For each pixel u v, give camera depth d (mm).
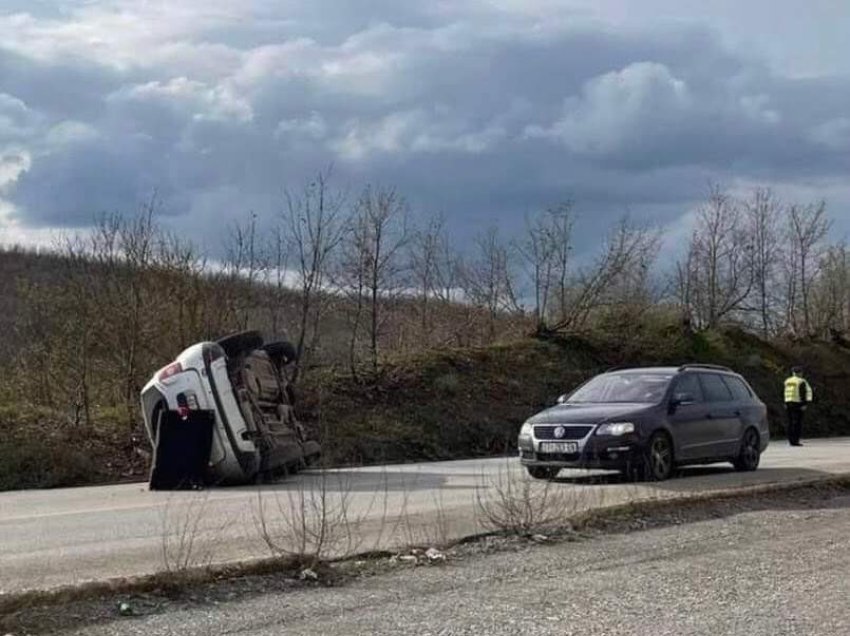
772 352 41125
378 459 23453
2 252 27172
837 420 39781
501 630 7168
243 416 16844
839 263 49969
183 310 23250
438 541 10320
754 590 8617
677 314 38281
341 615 7484
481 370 29891
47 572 9180
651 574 9141
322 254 27141
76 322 22719
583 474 17516
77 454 19406
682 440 16750
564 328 34562
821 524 12258
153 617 7312
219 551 9945
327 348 28078
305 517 10820
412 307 32875
